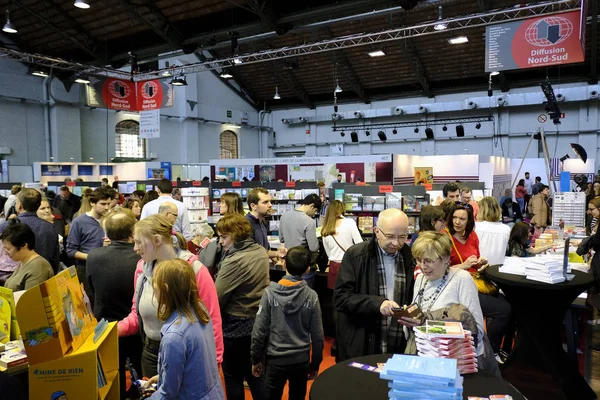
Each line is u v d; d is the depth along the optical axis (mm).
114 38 12422
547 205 8156
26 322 1718
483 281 3320
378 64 17531
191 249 4152
